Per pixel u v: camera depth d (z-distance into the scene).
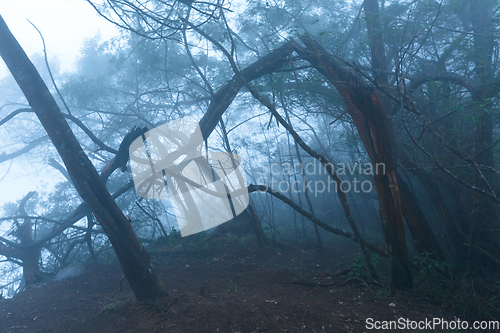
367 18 8.09
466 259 7.00
